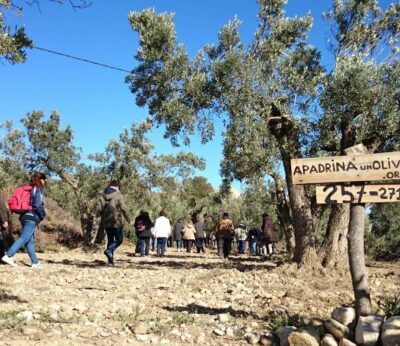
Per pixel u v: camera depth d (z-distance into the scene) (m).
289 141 11.44
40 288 8.54
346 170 5.57
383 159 5.48
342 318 5.50
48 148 22.67
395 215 23.12
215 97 11.66
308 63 11.79
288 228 16.78
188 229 25.16
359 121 10.88
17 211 11.33
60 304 7.16
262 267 13.57
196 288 9.30
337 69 10.11
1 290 8.05
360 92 9.88
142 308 7.12
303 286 9.80
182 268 13.43
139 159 23.98
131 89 13.38
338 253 11.62
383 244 22.70
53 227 21.50
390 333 4.89
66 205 31.05
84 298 7.82
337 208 11.84
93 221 22.73
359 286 5.54
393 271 13.27
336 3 12.05
